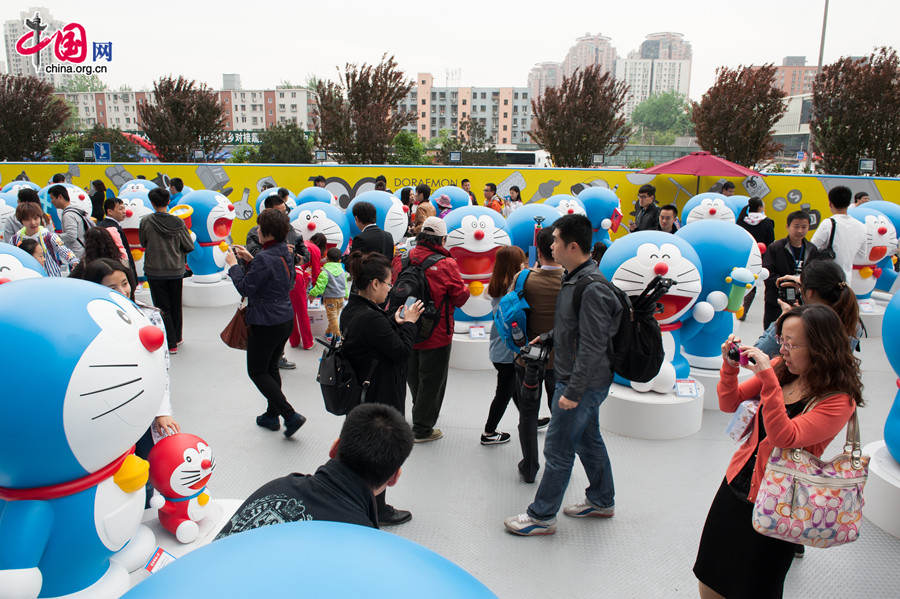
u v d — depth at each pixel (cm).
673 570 334
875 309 798
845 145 1614
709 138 1798
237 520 174
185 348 708
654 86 15975
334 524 97
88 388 210
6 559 215
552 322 388
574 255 330
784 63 14325
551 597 311
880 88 1563
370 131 1952
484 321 662
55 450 210
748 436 256
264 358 467
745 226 890
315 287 680
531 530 359
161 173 1500
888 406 572
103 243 384
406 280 431
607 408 501
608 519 380
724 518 253
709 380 552
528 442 409
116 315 229
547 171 1498
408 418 529
